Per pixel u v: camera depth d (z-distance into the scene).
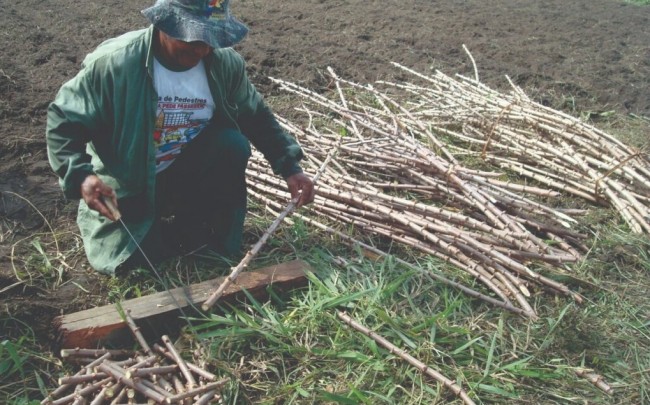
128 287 3.04
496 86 5.86
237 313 2.79
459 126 4.89
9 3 6.72
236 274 2.90
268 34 6.68
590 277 3.37
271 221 3.65
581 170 4.16
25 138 4.34
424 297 3.12
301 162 4.07
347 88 5.62
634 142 4.89
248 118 3.23
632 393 2.70
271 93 5.46
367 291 2.96
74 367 2.62
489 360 2.71
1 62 5.27
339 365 2.71
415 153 3.94
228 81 3.01
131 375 2.36
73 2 7.05
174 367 2.54
